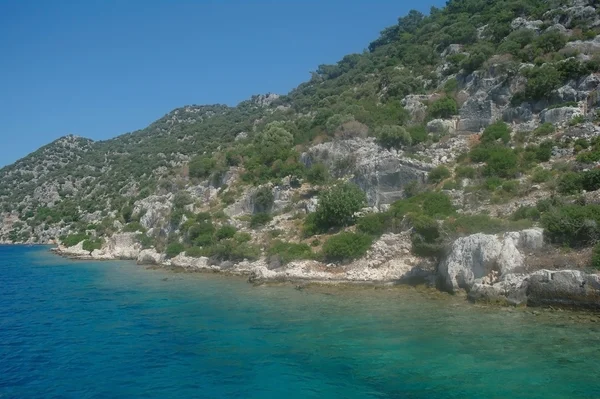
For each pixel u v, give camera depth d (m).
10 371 17.50
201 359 18.19
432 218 33.09
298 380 15.67
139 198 84.44
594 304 21.75
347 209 40.72
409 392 14.31
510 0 76.38
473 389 14.23
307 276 35.00
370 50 125.12
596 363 15.91
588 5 58.34
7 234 125.88
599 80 43.84
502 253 25.75
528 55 53.44
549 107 45.16
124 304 30.23
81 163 158.75
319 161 53.75
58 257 73.56
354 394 14.39
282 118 95.31
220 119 154.38
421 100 59.16
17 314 27.83
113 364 18.00
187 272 44.94
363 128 55.84
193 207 59.09
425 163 43.41
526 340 18.58
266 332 21.66
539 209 29.86
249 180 59.22
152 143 153.50
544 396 13.57
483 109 50.31
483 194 36.25
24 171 168.50
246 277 39.66
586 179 31.59
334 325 22.33
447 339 19.17
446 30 79.00
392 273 32.34
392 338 19.70
